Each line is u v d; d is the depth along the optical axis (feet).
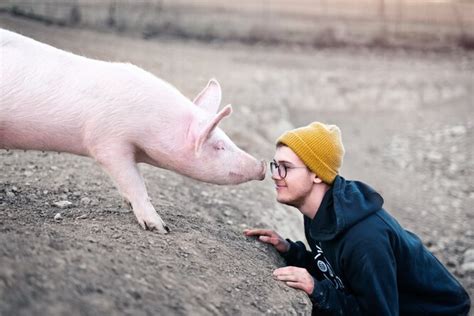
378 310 10.93
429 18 83.25
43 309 7.50
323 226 11.85
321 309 11.58
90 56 38.78
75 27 58.29
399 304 12.11
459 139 40.45
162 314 8.47
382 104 51.24
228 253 12.19
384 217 11.60
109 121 12.07
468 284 19.40
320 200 12.19
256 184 21.47
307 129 12.12
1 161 16.99
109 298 8.31
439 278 12.35
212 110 13.58
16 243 9.16
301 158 11.86
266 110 37.52
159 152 12.76
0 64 11.77
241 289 10.64
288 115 41.83
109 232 11.37
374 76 55.83
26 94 11.84
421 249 12.35
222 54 61.00
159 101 12.55
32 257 8.76
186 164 13.01
